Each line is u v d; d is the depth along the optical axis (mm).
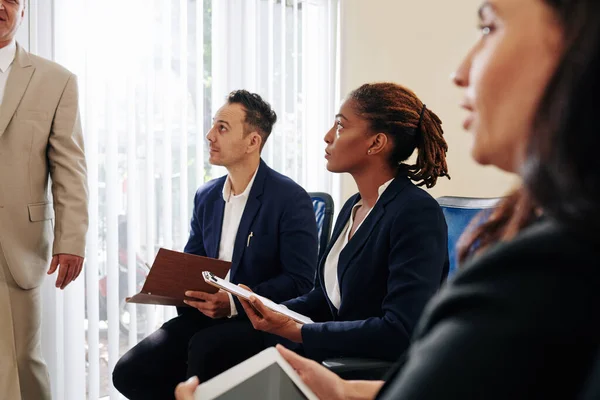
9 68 2332
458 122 3381
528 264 335
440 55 3449
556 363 317
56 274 2676
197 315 2266
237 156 2246
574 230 327
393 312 1471
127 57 2900
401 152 1658
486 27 430
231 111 2244
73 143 2396
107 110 2854
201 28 3164
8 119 2277
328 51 3756
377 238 1582
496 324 328
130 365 2121
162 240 3061
